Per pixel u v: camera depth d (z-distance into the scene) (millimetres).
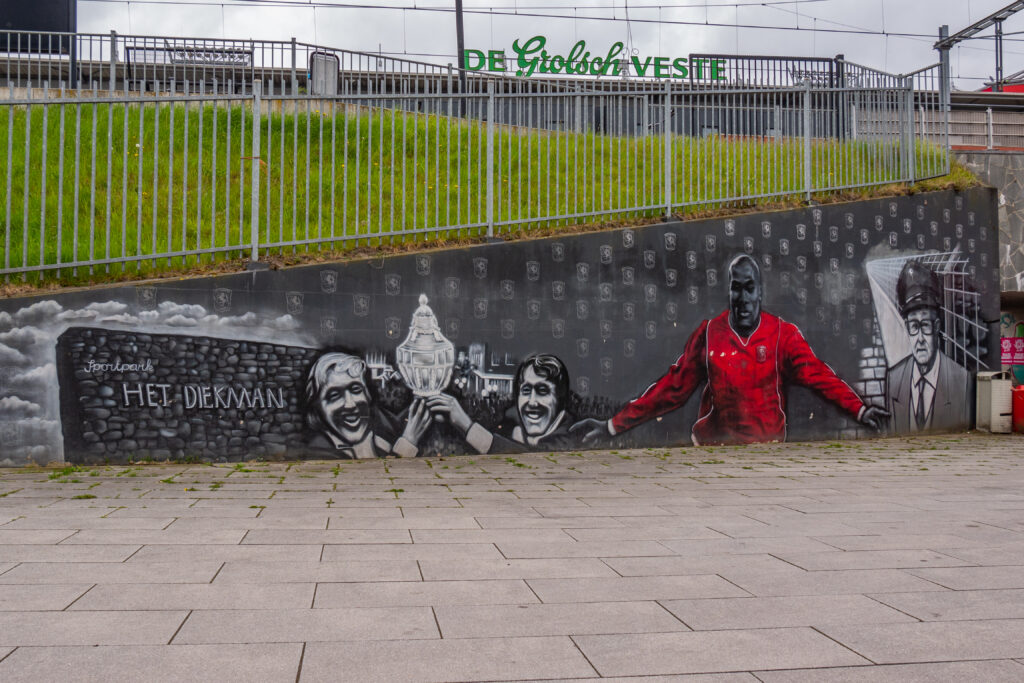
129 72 16062
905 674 3592
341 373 10750
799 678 3541
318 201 11078
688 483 9109
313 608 4434
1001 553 5844
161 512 6996
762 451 11961
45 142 9836
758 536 6367
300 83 16016
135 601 4484
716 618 4355
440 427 11172
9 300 9633
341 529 6441
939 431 14172
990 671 3629
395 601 4582
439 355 11203
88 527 6316
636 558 5633
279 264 10617
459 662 3691
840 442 13094
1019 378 18297
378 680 3471
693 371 12461
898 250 13961
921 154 14672
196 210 11656
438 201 11977
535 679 3510
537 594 4754
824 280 13352
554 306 11781
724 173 13516
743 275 12836
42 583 4785
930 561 5605
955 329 14430
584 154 12477
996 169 15133
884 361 13719
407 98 11422
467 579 5055
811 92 13906
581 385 11859
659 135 13039
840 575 5234
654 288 12320
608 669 3625
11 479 8766
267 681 3436
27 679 3400
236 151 12438
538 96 12336
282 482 8836
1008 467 10492
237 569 5172
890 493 8484
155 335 10062
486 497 8086
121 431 9938
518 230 11992
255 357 10422
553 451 11664
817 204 13453
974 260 14664
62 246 10633
